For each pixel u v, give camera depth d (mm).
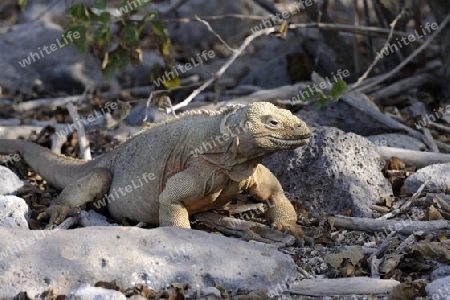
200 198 10664
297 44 21391
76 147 15836
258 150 10156
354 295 9031
